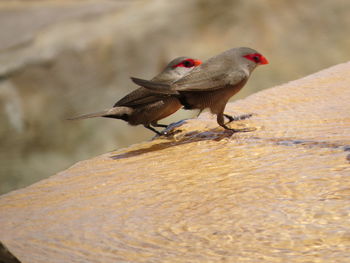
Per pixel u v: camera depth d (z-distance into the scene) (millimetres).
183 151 9258
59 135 27188
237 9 27906
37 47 28688
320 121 9516
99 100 27344
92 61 27891
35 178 26797
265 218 6312
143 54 27672
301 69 26281
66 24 30062
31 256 5945
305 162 7832
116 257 5801
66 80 27781
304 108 10320
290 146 8578
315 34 27031
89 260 5773
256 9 27703
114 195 7574
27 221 6953
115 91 27328
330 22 27203
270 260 5461
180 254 5742
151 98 11188
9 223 6945
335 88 11203
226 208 6695
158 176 8117
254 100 11242
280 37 27031
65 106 27484
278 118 10016
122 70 27578
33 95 27688
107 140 26719
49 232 6551
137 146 9945
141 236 6230
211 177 7793
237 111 10703
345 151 8055
